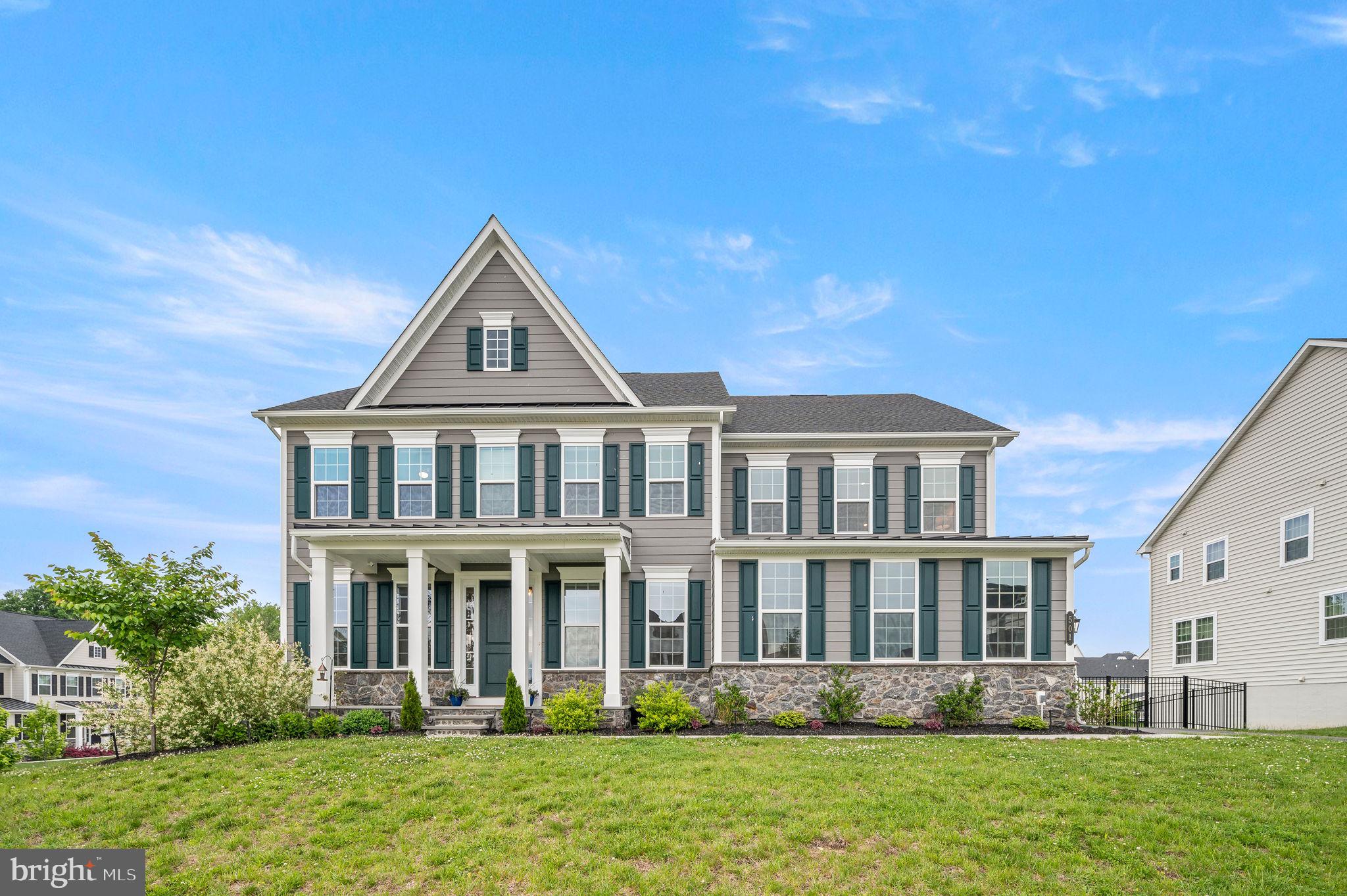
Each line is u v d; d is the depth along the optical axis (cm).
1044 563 1891
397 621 2016
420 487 2064
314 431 2081
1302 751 1413
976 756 1355
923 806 1087
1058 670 1845
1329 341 2202
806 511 2173
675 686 1962
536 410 2045
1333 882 888
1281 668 2397
